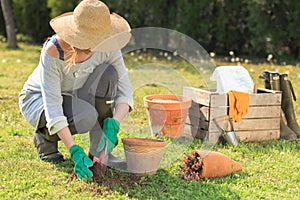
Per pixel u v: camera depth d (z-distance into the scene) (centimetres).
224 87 446
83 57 328
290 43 970
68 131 325
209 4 1023
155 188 326
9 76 782
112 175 339
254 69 845
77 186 325
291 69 845
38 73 365
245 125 443
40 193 313
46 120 336
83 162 316
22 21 1310
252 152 409
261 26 955
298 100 606
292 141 451
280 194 322
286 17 950
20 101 367
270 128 452
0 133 455
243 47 1048
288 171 365
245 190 326
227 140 432
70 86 345
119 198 307
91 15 304
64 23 317
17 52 1098
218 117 426
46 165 366
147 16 1102
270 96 446
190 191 321
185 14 1048
